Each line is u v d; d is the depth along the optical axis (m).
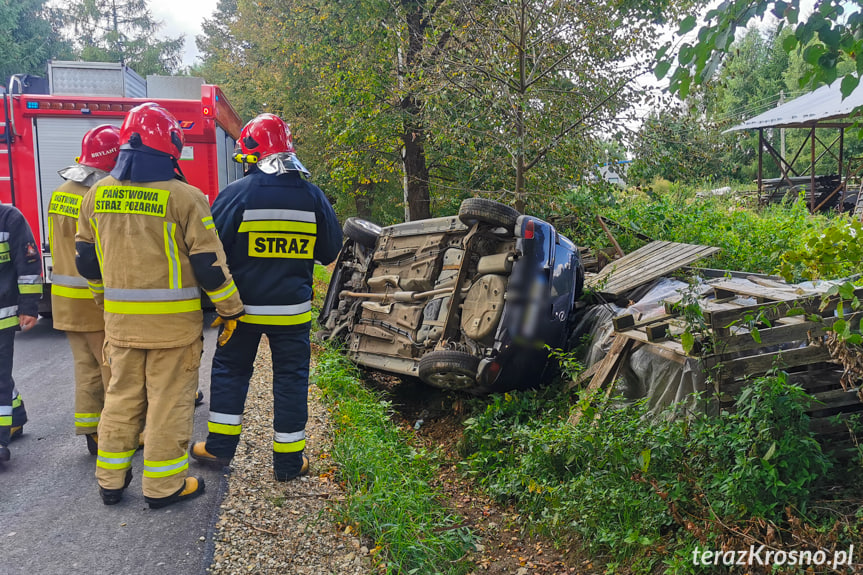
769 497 3.64
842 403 4.01
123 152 3.55
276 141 4.05
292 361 4.12
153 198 3.50
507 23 9.59
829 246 3.56
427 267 6.68
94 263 3.83
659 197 11.20
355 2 13.84
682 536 3.80
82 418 4.40
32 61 38.50
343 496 4.07
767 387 3.78
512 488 4.93
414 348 6.50
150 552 3.31
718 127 10.04
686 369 4.59
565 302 6.15
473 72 9.80
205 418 5.22
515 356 5.77
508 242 6.26
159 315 3.55
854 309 3.91
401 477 4.70
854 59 2.91
